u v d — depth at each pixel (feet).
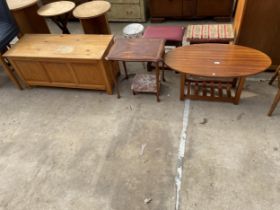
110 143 7.14
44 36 8.88
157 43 7.54
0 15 8.86
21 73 8.87
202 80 8.04
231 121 7.23
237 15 8.48
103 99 8.61
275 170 5.99
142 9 11.96
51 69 8.39
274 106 6.97
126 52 7.29
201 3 11.20
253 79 8.47
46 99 8.95
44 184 6.37
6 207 6.01
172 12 11.85
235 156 6.37
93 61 7.56
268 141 6.61
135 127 7.48
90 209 5.76
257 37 7.63
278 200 5.46
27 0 10.00
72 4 10.00
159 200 5.74
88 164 6.68
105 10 9.27
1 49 8.37
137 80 8.63
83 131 7.59
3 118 8.40
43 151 7.17
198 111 7.68
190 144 6.80
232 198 5.58
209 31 8.21
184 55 7.20
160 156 6.62
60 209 5.83
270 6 6.81
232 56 6.91
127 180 6.20
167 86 8.73
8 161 7.03
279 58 8.07
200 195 5.71
